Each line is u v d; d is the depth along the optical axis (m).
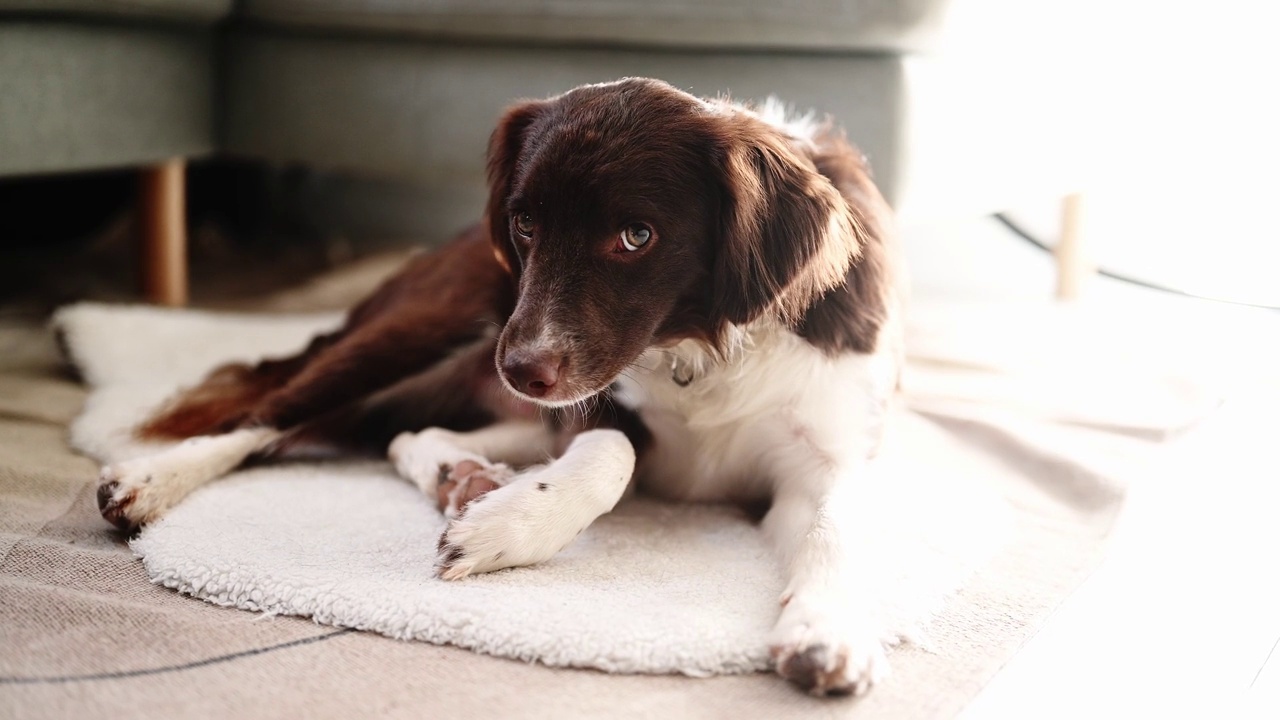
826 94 2.90
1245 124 3.45
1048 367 3.13
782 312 1.98
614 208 1.83
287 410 2.35
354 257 4.64
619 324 1.86
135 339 3.14
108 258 4.47
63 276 4.15
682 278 1.93
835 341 2.04
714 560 1.88
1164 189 3.70
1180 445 2.50
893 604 1.70
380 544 1.89
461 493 1.98
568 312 1.82
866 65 2.87
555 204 1.86
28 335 3.38
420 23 3.23
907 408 2.76
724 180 1.89
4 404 2.72
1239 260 3.57
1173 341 3.33
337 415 2.40
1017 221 4.37
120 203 4.79
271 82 3.60
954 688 1.50
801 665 1.47
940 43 2.87
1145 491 2.23
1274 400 2.79
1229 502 2.20
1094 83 3.54
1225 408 2.73
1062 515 2.16
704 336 2.00
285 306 3.90
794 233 1.93
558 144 1.89
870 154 2.89
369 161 3.53
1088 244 3.88
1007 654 1.60
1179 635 1.68
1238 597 1.81
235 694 1.44
